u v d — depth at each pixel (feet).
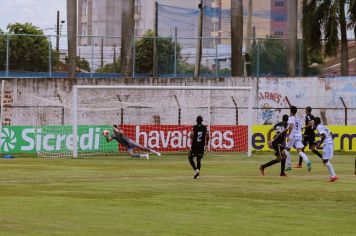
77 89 316.40
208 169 231.91
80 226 114.62
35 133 304.50
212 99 354.74
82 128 305.53
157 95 348.38
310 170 226.17
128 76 372.58
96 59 384.47
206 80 358.84
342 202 148.36
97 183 184.34
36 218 122.93
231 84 362.53
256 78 365.61
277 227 116.57
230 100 357.00
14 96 349.20
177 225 117.39
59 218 123.13
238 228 115.14
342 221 123.75
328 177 205.67
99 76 383.45
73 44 369.71
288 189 171.63
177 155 302.86
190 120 349.61
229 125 321.32
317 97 369.50
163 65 385.09
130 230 111.55
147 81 354.33
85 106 345.72
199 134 197.67
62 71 378.73
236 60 378.73
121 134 287.69
